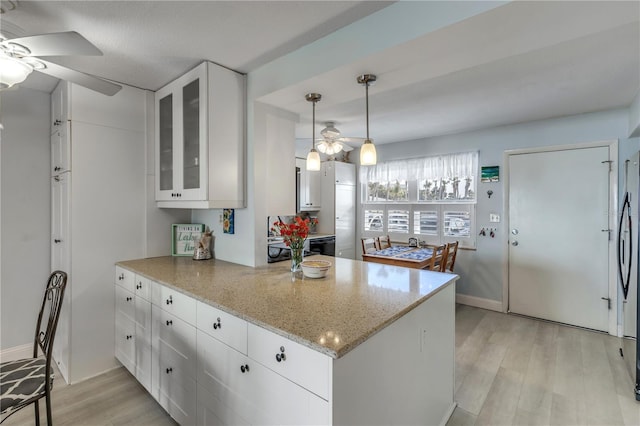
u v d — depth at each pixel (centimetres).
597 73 221
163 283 187
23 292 252
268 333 122
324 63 176
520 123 355
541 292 348
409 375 148
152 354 198
